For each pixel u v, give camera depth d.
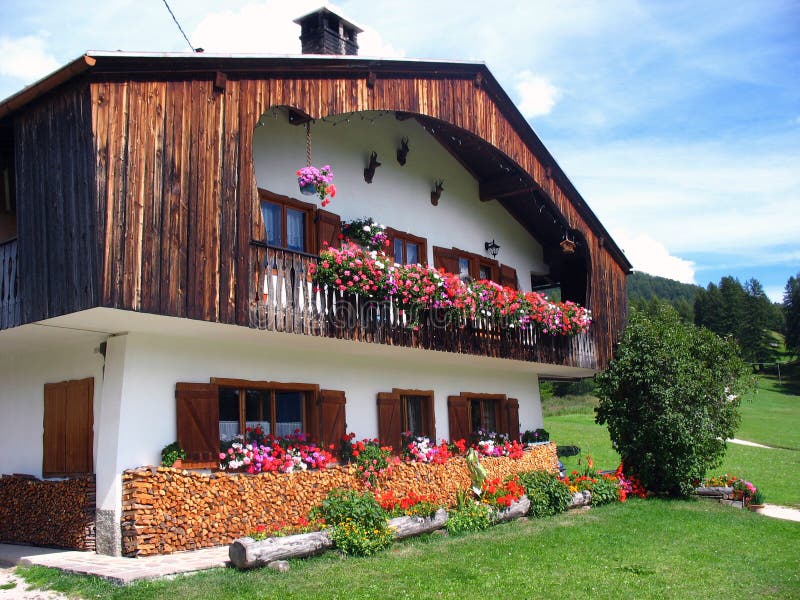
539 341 15.00
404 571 7.81
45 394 10.62
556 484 12.73
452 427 14.89
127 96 8.24
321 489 10.75
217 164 9.04
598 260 17.19
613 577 8.18
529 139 14.77
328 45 13.79
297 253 10.02
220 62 9.11
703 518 12.69
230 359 10.55
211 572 7.50
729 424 15.70
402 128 14.49
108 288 7.74
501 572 8.03
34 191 8.73
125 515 8.70
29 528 10.02
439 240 15.13
